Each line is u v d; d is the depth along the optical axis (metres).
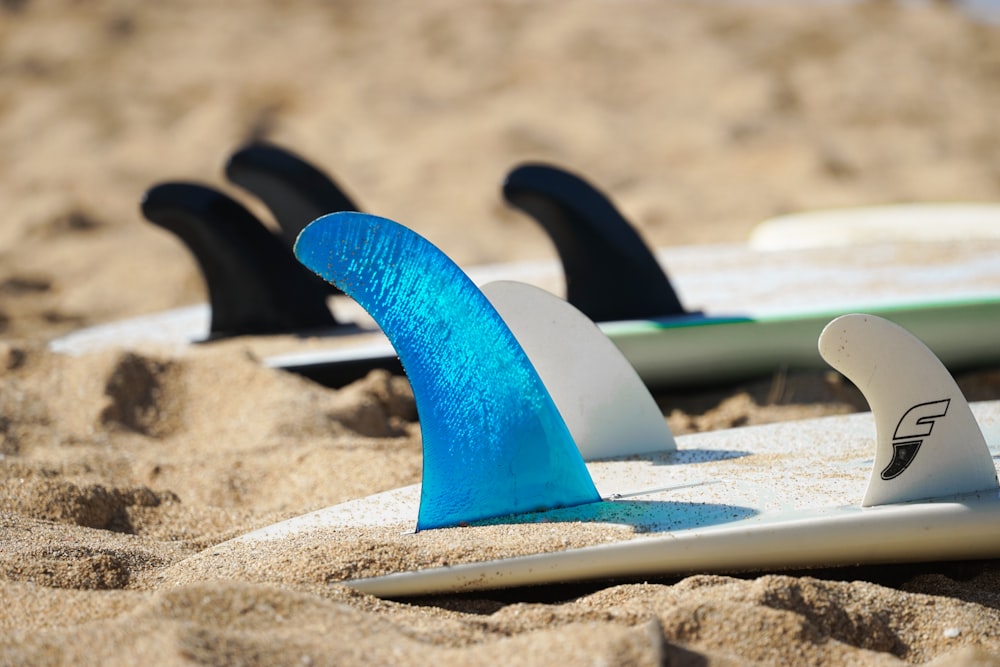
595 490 2.11
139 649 1.88
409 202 7.78
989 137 9.49
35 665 1.88
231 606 1.93
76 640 1.89
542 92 10.26
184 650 1.86
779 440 2.25
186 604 1.92
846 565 2.04
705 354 2.61
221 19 11.85
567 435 2.10
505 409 2.08
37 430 2.50
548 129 9.41
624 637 1.88
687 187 8.16
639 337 2.60
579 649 1.88
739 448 2.23
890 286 2.92
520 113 9.71
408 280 2.06
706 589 1.99
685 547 2.02
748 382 2.65
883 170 8.59
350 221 2.05
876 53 11.43
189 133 9.17
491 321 2.08
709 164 8.69
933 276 3.02
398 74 10.62
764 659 1.93
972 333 2.61
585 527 2.05
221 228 2.89
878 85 10.60
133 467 2.37
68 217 6.93
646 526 2.04
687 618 1.95
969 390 2.62
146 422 2.56
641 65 10.87
